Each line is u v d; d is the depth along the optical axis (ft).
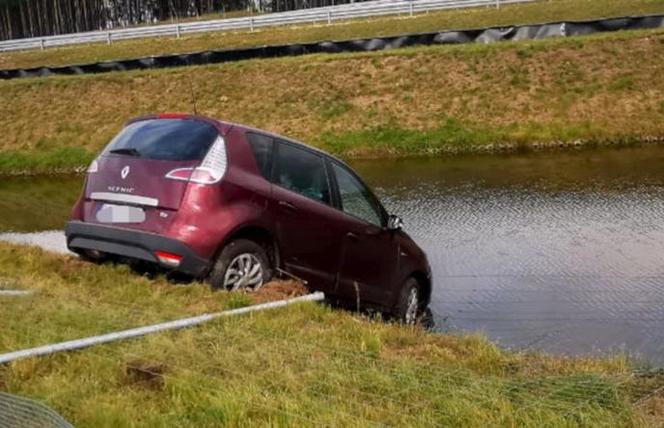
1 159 83.41
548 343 21.08
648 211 39.06
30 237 40.14
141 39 140.26
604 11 110.52
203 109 89.76
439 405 12.87
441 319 24.23
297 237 22.41
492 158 65.98
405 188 51.21
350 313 22.02
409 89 84.17
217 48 125.70
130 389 13.50
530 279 28.04
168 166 21.30
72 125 91.45
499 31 93.30
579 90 77.82
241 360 14.73
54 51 141.38
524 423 12.17
